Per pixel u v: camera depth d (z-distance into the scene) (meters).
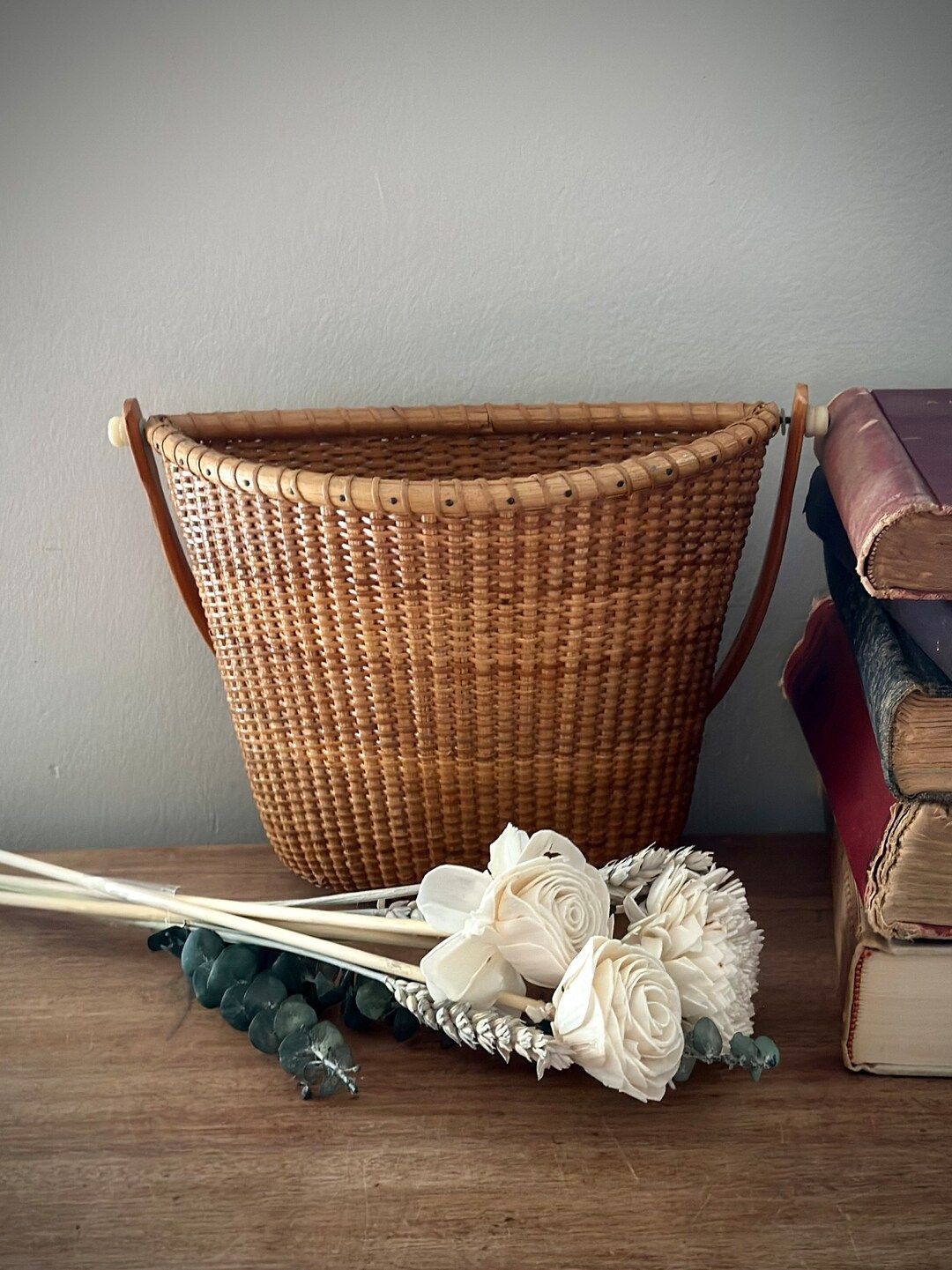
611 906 0.78
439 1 0.95
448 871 0.70
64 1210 0.63
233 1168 0.66
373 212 1.00
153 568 1.09
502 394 1.04
